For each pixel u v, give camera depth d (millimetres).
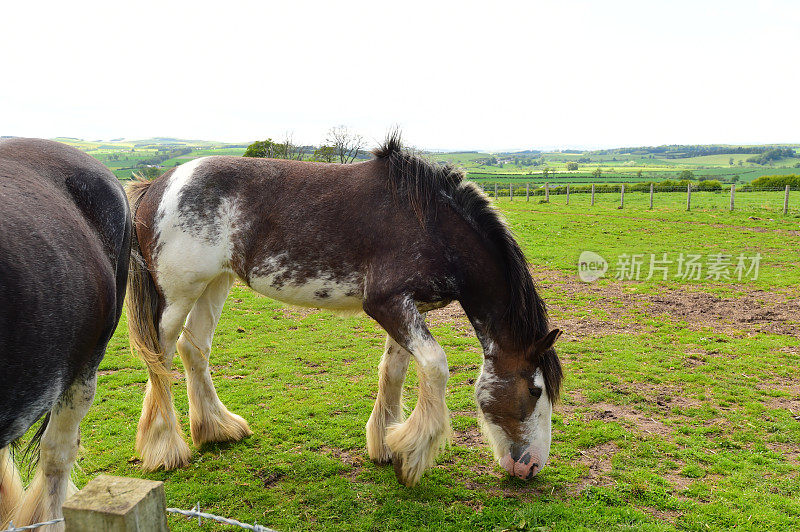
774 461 4219
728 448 4449
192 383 4410
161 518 1629
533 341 3811
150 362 3873
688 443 4500
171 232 3924
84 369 2645
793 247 14289
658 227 18172
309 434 4684
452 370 6277
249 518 3533
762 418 4977
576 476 4027
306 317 8531
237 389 5617
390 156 3881
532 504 3674
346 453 4406
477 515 3564
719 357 6629
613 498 3721
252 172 4055
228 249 4023
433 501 3748
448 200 3801
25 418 2240
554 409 5180
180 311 4051
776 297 9664
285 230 3881
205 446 4414
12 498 2721
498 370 3891
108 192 2844
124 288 3027
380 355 6777
